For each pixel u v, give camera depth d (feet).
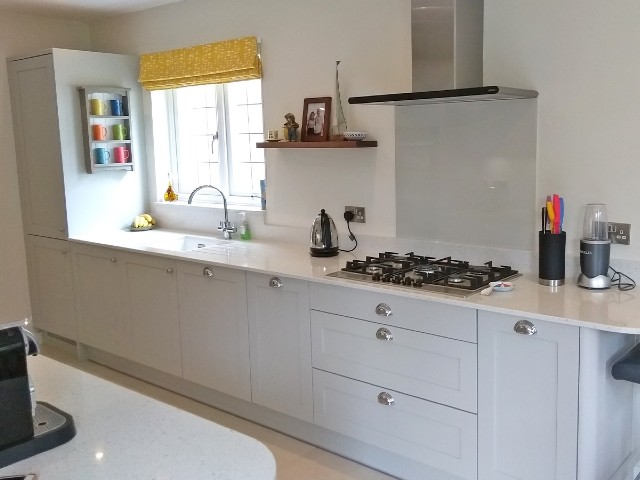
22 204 16.25
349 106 11.95
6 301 16.34
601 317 7.46
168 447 4.73
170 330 12.94
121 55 15.67
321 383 10.32
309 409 10.59
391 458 9.87
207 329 12.13
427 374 8.95
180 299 12.56
